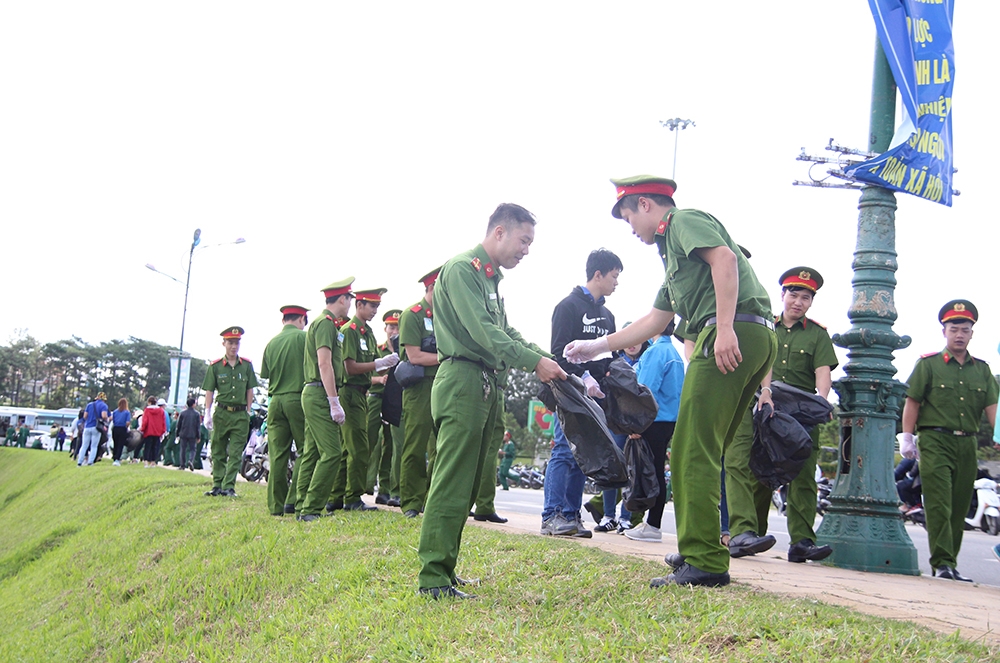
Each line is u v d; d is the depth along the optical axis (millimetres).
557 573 5008
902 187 7551
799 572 5957
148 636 6328
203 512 9703
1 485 36156
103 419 26516
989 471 17594
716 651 3428
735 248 4582
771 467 6309
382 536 6641
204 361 109438
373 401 10781
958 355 7352
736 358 4242
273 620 5512
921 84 7645
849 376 7465
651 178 4781
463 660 3781
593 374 6781
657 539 7582
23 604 9320
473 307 4754
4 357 119875
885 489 7207
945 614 4379
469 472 4855
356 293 9445
